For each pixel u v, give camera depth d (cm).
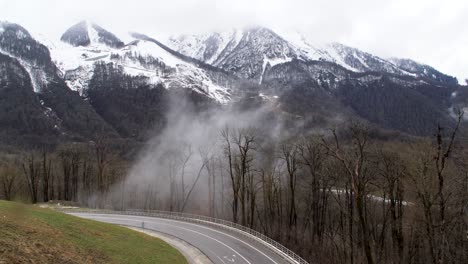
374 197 6994
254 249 4969
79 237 3534
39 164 10344
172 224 6631
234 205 6819
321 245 5894
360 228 5109
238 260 4509
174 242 5394
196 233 5906
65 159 10638
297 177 7862
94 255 3275
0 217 3203
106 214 7638
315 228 6056
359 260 5256
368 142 4791
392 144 6141
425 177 4034
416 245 5219
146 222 6794
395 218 4912
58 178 10875
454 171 4138
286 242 6203
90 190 10419
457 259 4488
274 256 4659
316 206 6044
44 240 3080
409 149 5138
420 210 4703
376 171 4909
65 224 3769
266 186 7256
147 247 4156
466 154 4022
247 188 7044
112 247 3656
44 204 8781
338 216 6794
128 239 4194
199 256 4691
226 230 6119
